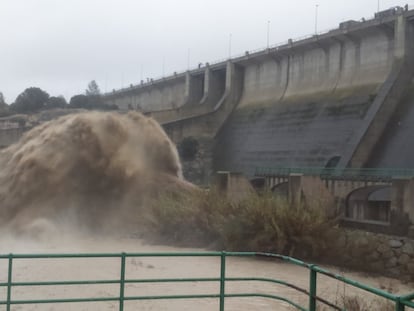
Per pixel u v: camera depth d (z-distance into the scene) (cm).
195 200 3219
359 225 3014
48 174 3572
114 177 3675
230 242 2731
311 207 2852
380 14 6169
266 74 7856
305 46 6956
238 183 3950
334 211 3384
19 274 1812
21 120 9475
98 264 2136
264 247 2659
